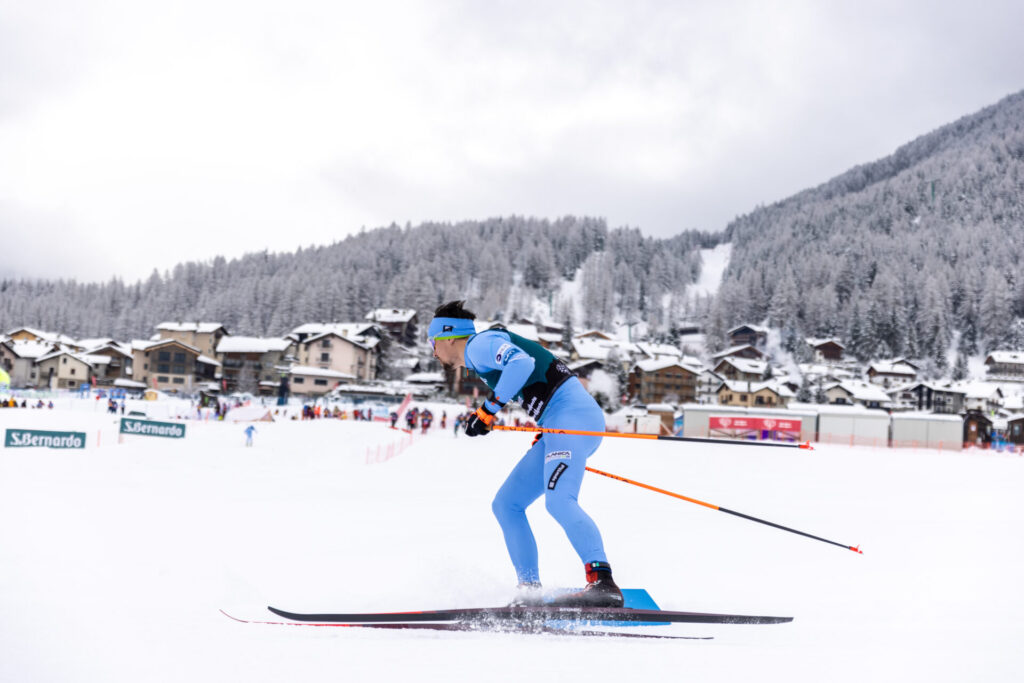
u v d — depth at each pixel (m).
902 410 79.31
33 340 79.25
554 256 192.25
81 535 4.36
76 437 18.94
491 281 155.12
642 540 4.95
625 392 75.44
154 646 1.84
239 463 18.47
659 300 173.88
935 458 29.70
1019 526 6.56
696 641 2.11
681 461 23.72
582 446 2.62
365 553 4.40
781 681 1.68
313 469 17.11
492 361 2.63
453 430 39.62
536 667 1.75
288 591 2.90
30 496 7.76
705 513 7.48
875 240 153.50
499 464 20.91
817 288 134.00
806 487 13.95
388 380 80.44
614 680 1.65
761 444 2.72
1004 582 3.33
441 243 169.00
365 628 2.18
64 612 2.16
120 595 2.49
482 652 1.90
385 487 12.30
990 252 138.50
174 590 2.64
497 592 2.76
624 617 2.24
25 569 2.87
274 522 6.66
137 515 6.64
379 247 168.00
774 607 2.73
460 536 5.43
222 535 5.43
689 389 79.00
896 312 113.56
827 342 112.12
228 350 73.31
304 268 156.00
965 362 105.69
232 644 1.90
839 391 79.94
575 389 2.71
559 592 2.56
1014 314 125.12
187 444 24.17
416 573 3.37
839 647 2.05
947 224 161.25
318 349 74.12
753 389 76.94
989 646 2.07
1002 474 20.17
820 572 3.62
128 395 53.97
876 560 4.07
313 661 1.76
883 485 14.75
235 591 2.71
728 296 142.00
